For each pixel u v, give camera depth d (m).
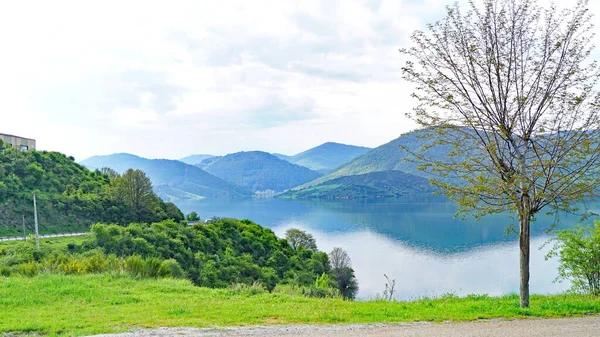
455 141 11.71
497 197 11.53
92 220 78.06
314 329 9.35
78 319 10.26
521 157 11.23
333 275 66.75
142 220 84.25
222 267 48.47
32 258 38.88
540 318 10.66
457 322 10.18
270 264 59.50
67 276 17.81
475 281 65.62
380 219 171.25
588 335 8.88
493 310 11.63
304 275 58.47
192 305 12.37
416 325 9.82
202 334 8.88
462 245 102.56
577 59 10.97
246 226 72.25
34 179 83.62
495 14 11.23
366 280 71.62
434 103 11.61
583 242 14.76
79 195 82.75
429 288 63.09
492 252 91.25
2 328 9.25
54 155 100.62
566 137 11.14
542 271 58.16
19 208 72.88
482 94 11.27
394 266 82.69
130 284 16.52
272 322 10.10
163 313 11.09
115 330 9.12
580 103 10.95
